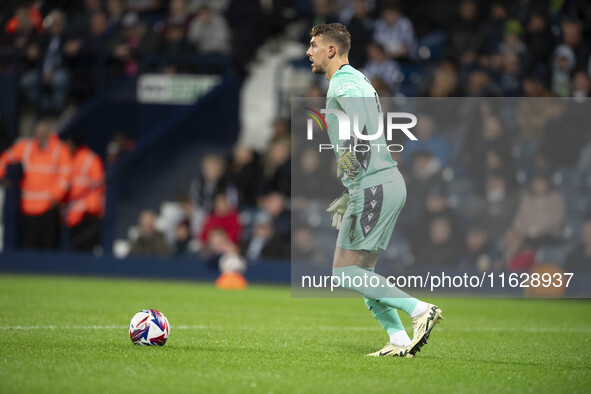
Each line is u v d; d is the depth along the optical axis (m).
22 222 59.75
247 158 58.50
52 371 16.39
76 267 58.50
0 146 65.50
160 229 60.16
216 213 56.22
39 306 33.69
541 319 35.84
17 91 67.94
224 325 28.72
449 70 58.84
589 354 22.77
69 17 71.44
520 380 17.30
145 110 64.38
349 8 66.62
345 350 21.94
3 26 72.12
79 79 69.38
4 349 19.53
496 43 61.84
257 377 16.44
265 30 68.81
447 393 15.41
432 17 67.00
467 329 30.31
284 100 64.94
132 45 68.12
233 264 53.78
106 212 59.25
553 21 64.38
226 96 62.34
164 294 44.03
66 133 63.66
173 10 68.81
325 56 20.78
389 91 59.34
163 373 16.50
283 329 27.98
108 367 17.03
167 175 60.94
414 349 19.89
